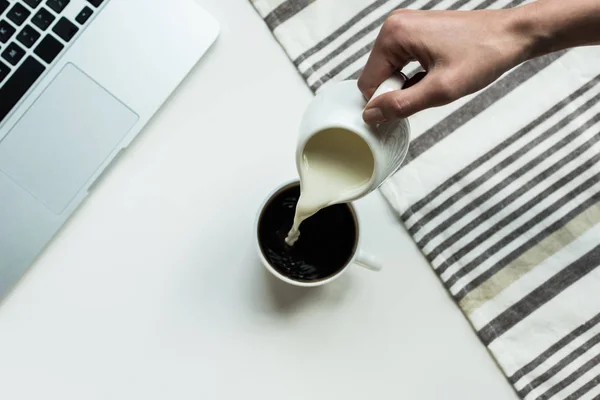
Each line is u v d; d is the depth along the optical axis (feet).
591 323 1.85
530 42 1.39
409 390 1.90
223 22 1.88
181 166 1.89
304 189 1.42
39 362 1.88
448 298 1.90
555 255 1.87
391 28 1.37
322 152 1.41
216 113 1.89
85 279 1.89
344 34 1.88
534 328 1.86
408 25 1.36
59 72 1.76
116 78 1.78
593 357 1.85
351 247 1.70
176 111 1.88
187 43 1.80
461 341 1.90
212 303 1.90
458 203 1.88
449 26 1.36
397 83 1.29
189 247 1.90
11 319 1.87
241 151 1.90
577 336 1.85
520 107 1.88
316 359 1.90
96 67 1.77
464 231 1.88
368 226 1.90
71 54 1.76
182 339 1.89
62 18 1.75
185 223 1.90
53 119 1.77
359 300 1.90
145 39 1.78
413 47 1.37
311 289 1.90
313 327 1.90
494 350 1.86
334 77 1.88
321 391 1.90
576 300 1.86
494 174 1.88
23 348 1.88
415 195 1.88
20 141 1.77
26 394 1.87
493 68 1.37
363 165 1.40
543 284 1.87
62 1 1.74
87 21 1.76
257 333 1.90
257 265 1.90
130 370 1.89
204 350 1.89
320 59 1.88
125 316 1.89
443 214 1.88
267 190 1.90
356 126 1.25
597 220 1.86
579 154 1.87
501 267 1.87
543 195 1.88
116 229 1.89
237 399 1.89
